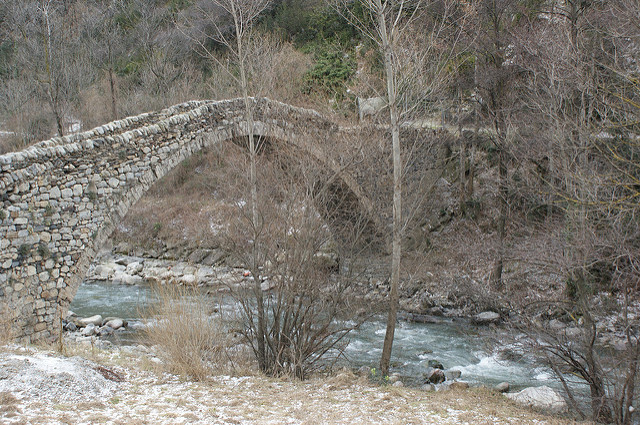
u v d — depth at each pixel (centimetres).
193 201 2775
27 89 2800
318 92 2188
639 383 816
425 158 1567
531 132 1335
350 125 1491
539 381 1106
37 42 2845
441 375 1115
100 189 1285
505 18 1828
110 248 2684
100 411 651
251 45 2022
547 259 909
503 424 725
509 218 1557
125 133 1344
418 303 1734
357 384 919
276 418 678
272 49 2169
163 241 2605
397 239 1047
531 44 1307
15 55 2980
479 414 766
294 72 2369
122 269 2475
